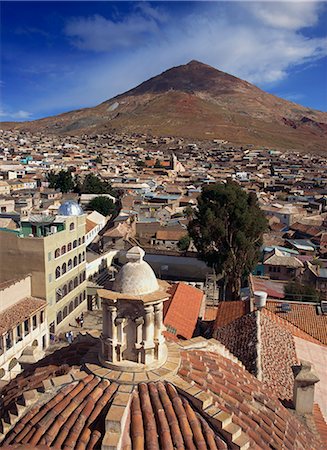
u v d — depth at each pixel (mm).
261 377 19828
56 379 11000
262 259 70688
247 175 192875
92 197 117938
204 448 9328
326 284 60188
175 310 35844
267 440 10500
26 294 47281
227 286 62625
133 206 111250
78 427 9656
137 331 11141
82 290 59250
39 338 46500
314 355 26266
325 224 94875
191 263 72438
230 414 10305
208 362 12859
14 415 10344
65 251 53312
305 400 15875
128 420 9789
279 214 105500
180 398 10508
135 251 11766
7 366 40562
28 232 53094
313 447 11930
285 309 33312
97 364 11469
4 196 113000
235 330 26953
